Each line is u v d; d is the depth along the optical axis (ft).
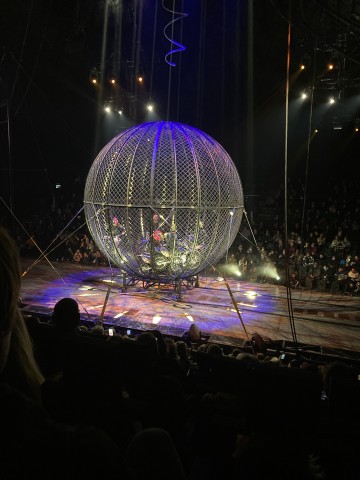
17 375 4.69
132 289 54.49
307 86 85.56
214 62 101.76
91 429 3.76
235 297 53.62
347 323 46.09
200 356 19.83
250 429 11.54
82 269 66.95
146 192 40.86
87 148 105.81
